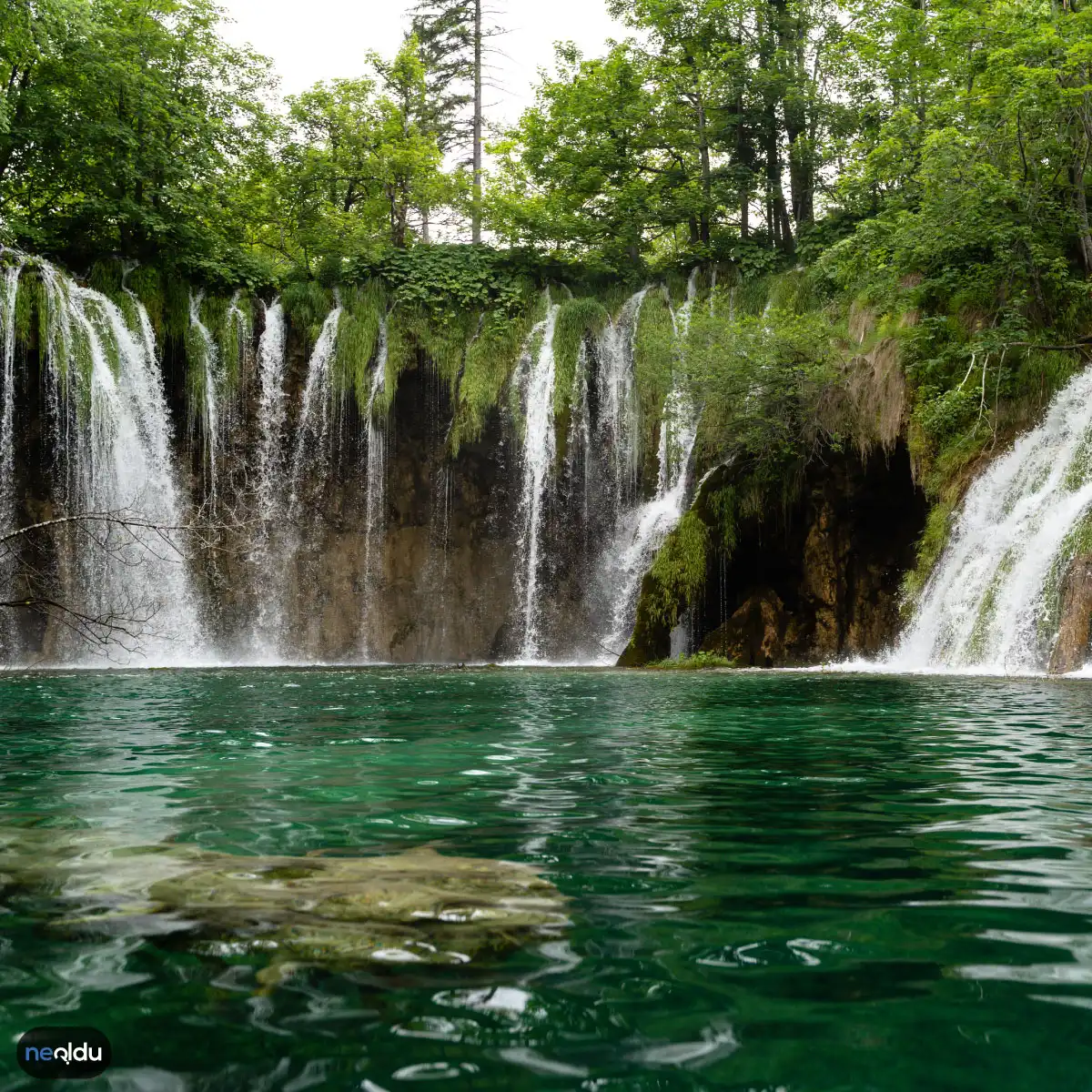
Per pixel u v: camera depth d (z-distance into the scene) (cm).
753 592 2169
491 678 1528
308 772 494
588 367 2730
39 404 2406
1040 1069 155
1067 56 1667
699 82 2817
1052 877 278
